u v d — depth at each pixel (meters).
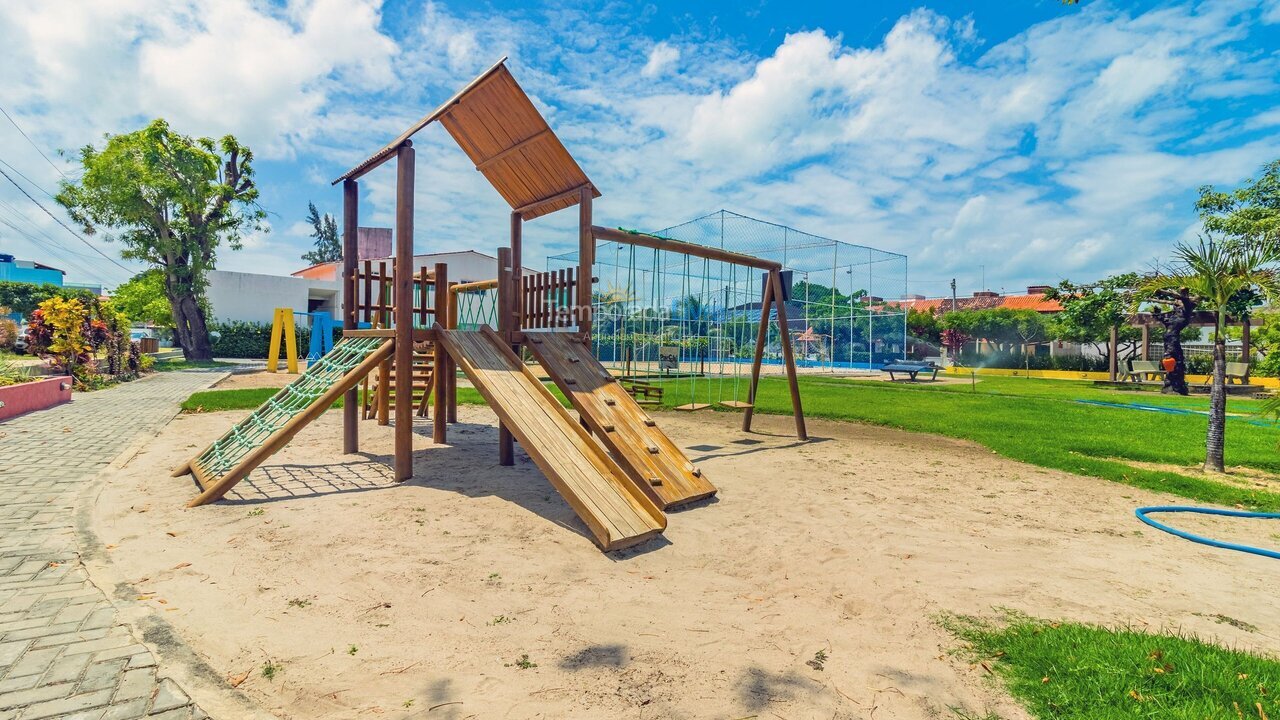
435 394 8.62
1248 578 4.08
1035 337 35.28
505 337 7.10
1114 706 2.45
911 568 4.21
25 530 4.56
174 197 26.89
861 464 7.91
